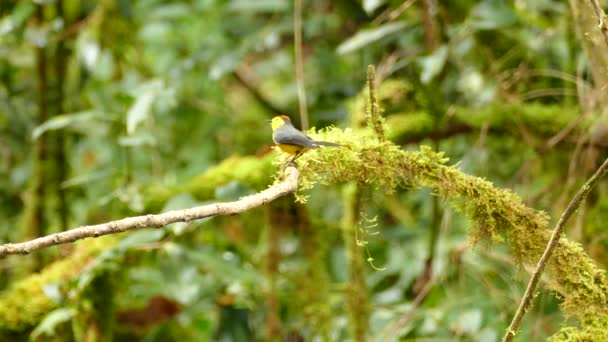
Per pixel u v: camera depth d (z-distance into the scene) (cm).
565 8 945
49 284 755
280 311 918
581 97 838
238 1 1212
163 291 918
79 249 798
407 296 1044
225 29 1255
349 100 1166
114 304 796
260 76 1421
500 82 915
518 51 989
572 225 874
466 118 908
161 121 1226
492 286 852
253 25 1273
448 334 873
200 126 1226
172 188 815
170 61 1285
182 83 1227
